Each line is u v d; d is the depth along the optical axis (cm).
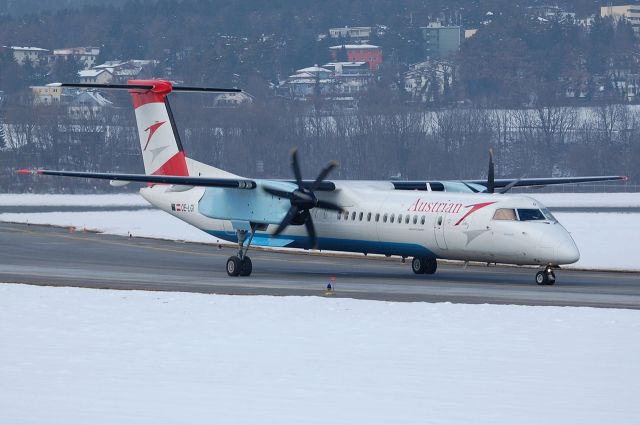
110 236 19362
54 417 5616
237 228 13350
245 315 9062
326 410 5803
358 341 7806
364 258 16462
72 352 7400
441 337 7969
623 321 8681
